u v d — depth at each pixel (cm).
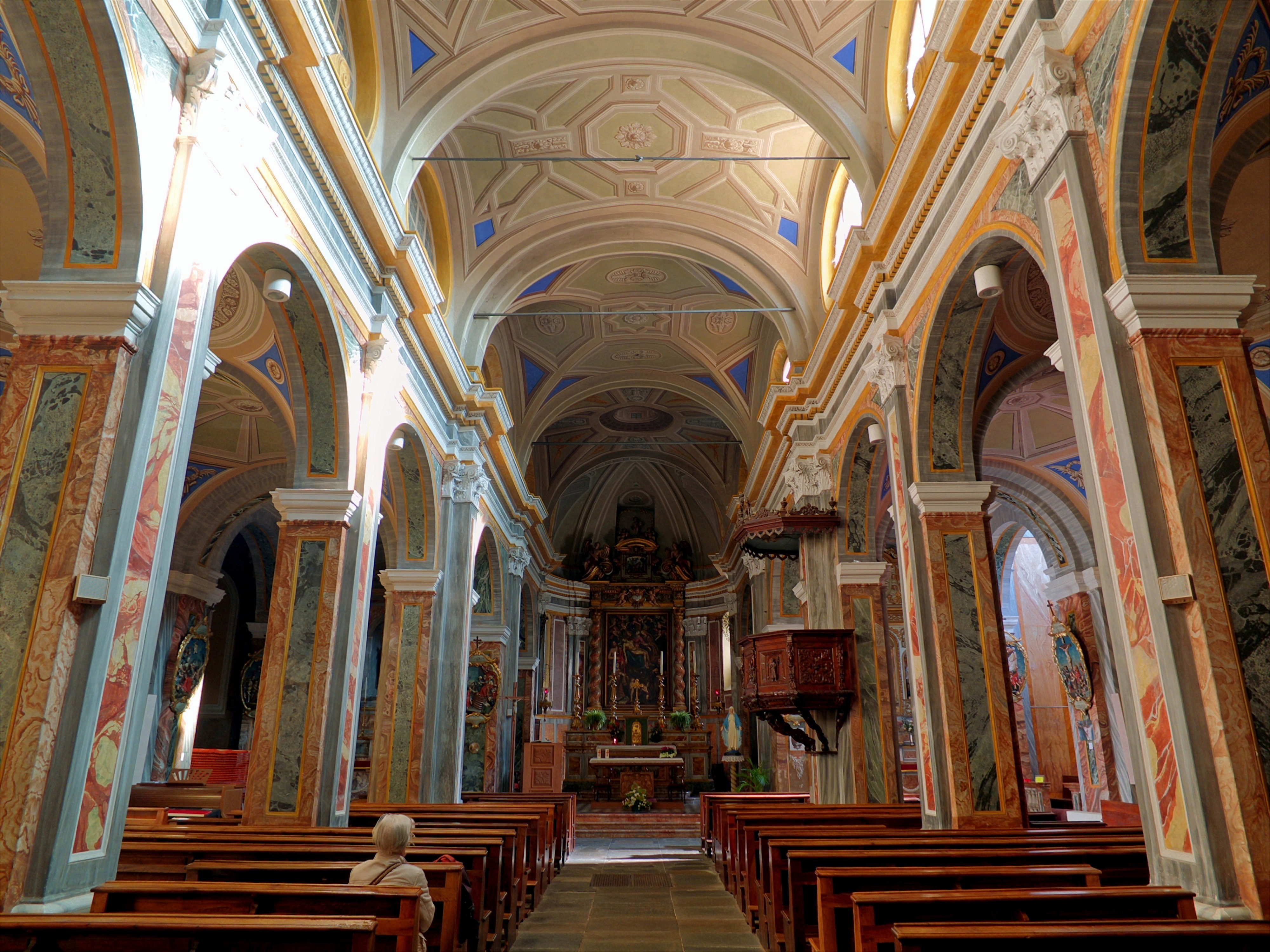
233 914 397
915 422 880
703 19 1024
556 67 1052
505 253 1418
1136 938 309
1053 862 519
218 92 570
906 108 992
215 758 1744
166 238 523
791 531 1299
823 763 1231
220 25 573
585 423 2406
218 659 2070
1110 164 517
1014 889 418
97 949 315
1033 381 1226
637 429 2481
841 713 1212
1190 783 430
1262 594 450
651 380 2052
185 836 638
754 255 1434
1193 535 457
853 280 1045
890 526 1841
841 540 1267
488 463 1565
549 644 2694
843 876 445
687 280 1662
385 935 385
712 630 2759
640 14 1024
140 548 485
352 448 876
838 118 1029
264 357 993
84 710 436
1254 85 525
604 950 672
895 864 514
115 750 463
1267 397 895
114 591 457
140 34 503
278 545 845
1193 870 425
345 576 860
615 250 1459
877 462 1248
